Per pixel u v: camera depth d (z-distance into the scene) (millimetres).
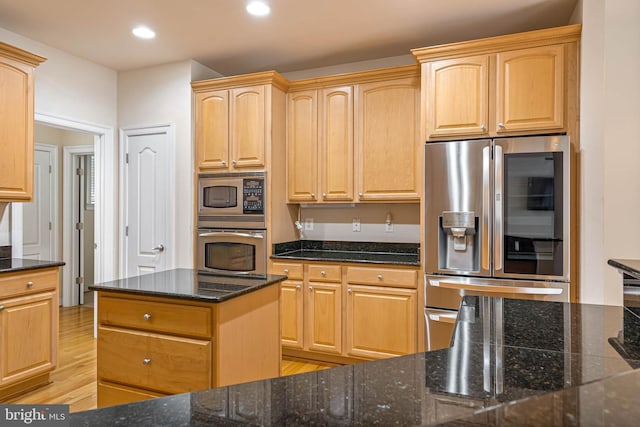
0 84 2828
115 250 4086
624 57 2322
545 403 507
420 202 3438
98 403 2107
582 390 539
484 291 2781
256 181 3631
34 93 3236
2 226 3264
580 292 2617
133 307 2031
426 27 3158
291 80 4090
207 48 3555
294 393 764
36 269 2873
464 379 829
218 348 1870
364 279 3289
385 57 3801
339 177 3639
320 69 4074
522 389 780
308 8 2861
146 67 3988
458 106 2961
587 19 2557
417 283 3119
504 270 2744
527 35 2764
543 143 2645
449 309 2916
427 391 767
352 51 3643
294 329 3518
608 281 2326
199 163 3848
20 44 3289
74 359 3496
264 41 3418
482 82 2902
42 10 2885
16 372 2752
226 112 3750
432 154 2934
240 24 3105
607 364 926
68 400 2756
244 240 3658
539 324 1279
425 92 3053
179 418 669
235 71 4164
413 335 3129
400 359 965
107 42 3422
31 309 2850
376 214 3867
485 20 3033
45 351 2941
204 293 1931
